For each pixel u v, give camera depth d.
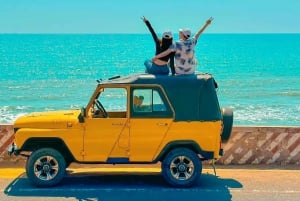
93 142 9.95
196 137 9.93
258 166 12.20
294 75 67.06
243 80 60.16
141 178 10.88
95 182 10.52
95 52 132.75
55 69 76.12
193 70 10.33
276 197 9.49
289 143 12.21
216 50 148.62
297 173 11.43
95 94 9.97
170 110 9.92
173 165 10.00
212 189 9.99
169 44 10.29
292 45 192.25
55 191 9.81
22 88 50.50
